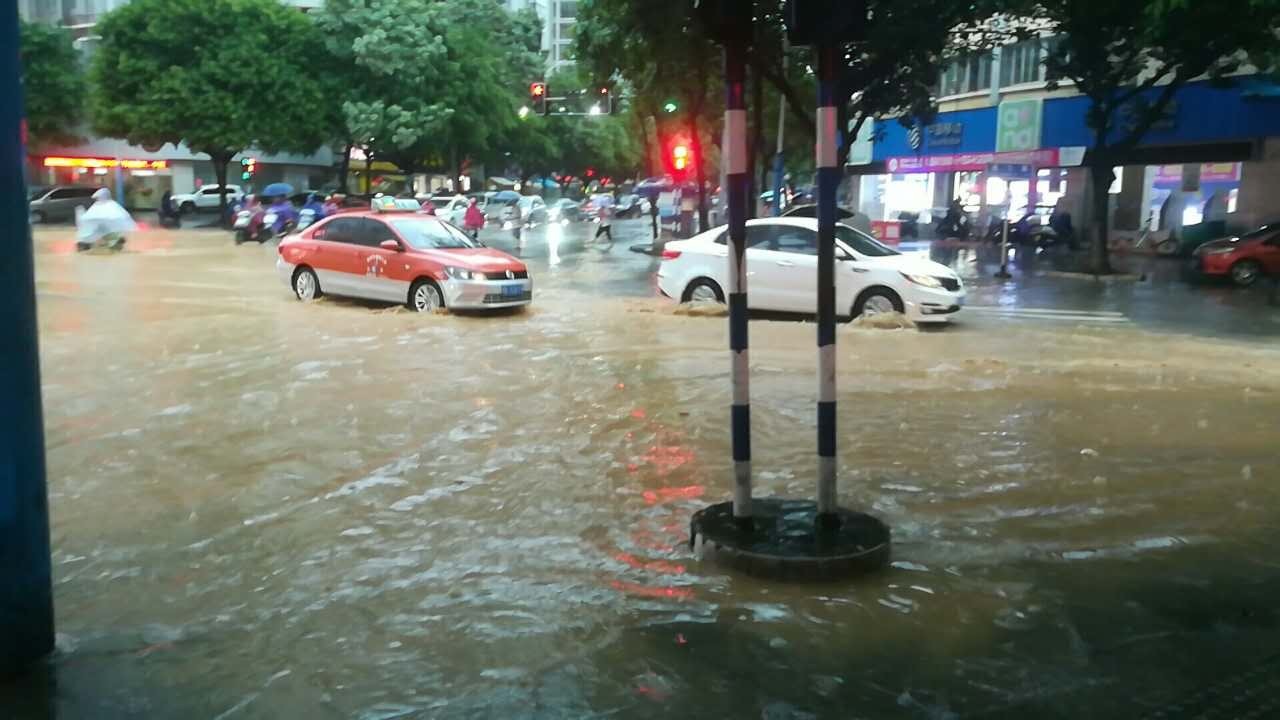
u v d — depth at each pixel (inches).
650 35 898.1
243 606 184.2
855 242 594.9
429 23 1828.2
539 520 231.6
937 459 284.8
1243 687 155.6
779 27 846.5
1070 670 160.6
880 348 485.1
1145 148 1246.9
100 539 218.5
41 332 517.0
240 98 1652.3
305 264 657.6
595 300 685.9
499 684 155.1
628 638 170.9
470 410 345.1
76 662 161.5
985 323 584.7
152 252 1131.3
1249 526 229.0
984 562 206.5
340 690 153.3
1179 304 700.0
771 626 175.6
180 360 440.8
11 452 153.4
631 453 290.2
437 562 205.8
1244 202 1148.5
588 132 2709.2
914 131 1434.5
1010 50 1422.2
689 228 1338.6
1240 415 342.6
